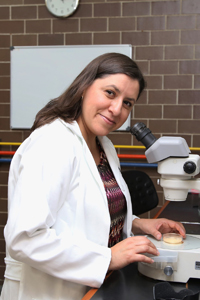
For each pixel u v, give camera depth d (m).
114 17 2.94
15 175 1.00
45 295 0.95
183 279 0.91
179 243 1.01
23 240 0.83
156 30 2.90
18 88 3.05
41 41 3.03
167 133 2.94
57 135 0.94
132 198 2.01
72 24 2.98
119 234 1.19
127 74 0.99
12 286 1.04
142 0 2.90
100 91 1.00
